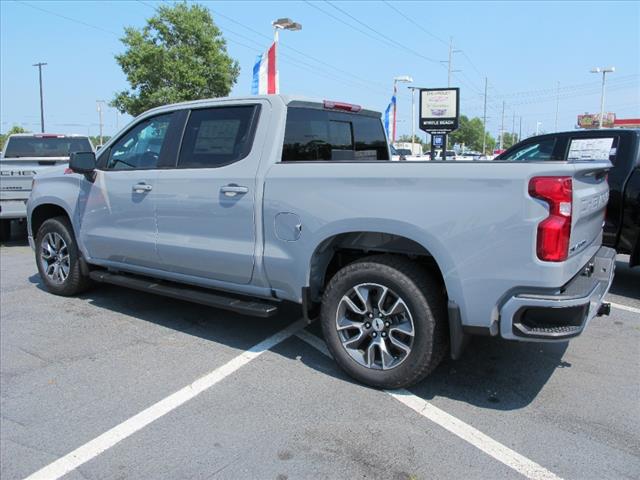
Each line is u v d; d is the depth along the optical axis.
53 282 6.14
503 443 3.14
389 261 3.68
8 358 4.40
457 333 3.43
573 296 3.17
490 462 2.96
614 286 6.59
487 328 3.36
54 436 3.26
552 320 3.21
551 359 4.36
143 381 3.98
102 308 5.70
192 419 3.44
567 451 3.06
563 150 6.94
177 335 4.91
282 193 3.99
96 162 5.45
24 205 9.27
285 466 2.95
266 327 5.12
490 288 3.29
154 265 5.01
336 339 3.92
